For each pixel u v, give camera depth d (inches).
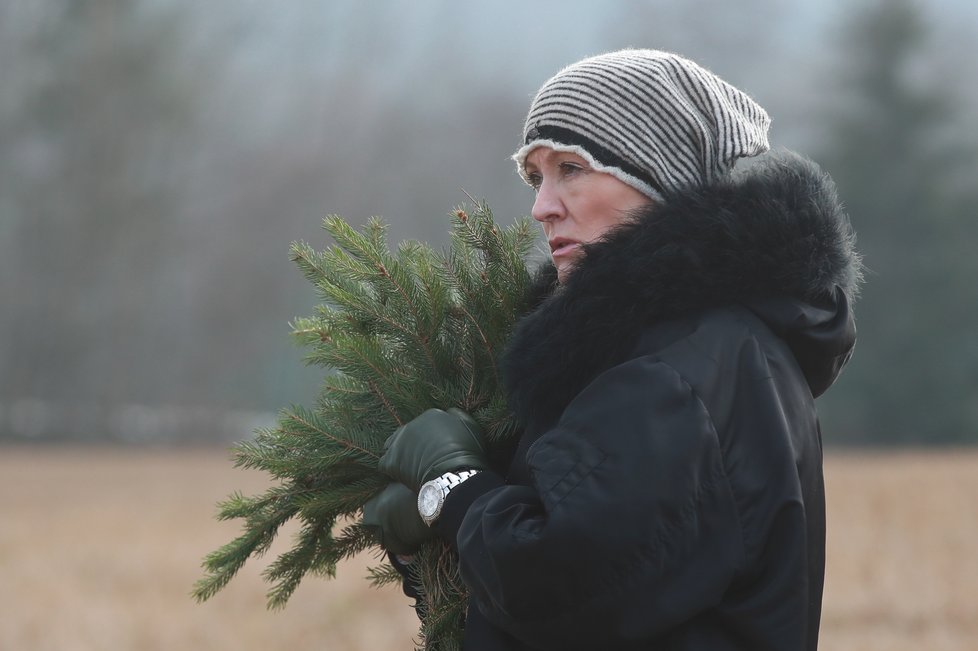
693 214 280.1
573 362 281.3
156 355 7672.2
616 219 299.3
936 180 6476.4
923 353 6309.1
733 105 308.3
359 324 350.0
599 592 253.8
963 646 1085.1
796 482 266.4
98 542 2087.8
